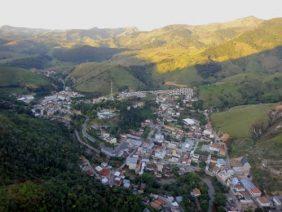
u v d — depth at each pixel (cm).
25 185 17162
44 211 16062
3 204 15212
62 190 18112
